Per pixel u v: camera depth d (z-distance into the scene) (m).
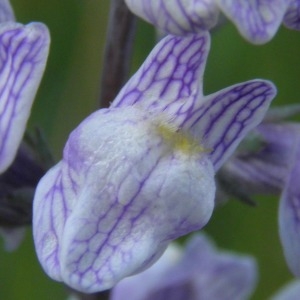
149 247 0.05
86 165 0.05
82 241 0.05
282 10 0.05
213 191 0.05
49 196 0.05
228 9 0.05
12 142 0.05
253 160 0.06
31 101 0.05
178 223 0.05
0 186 0.06
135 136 0.05
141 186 0.05
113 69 0.06
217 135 0.05
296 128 0.06
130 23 0.06
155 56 0.05
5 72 0.05
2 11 0.06
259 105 0.05
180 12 0.05
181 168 0.05
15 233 0.06
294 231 0.06
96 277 0.05
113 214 0.05
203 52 0.05
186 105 0.05
